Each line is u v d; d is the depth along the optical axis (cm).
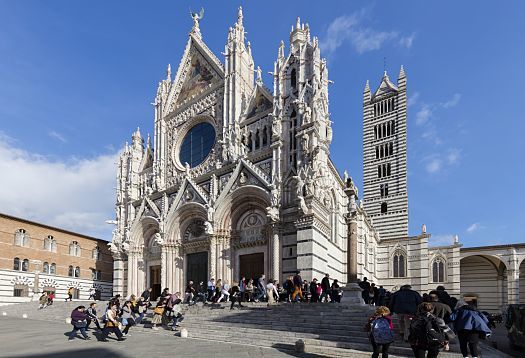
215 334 2502
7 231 5953
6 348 2128
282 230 3722
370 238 6612
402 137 7931
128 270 5316
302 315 2570
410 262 6838
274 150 3925
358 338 1995
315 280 3084
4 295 5772
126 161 5947
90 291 6644
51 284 6397
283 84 4103
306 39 4084
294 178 3669
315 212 3509
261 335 2292
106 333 2380
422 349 1284
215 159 4700
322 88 3903
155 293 5094
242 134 4491
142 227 5359
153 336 2575
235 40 4738
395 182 7844
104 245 7425
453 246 6619
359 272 5434
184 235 4791
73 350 2042
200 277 4525
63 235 6750
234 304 3161
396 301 1727
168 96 5591
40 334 2719
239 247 4166
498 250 6388
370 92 8681
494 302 6694
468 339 1585
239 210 4219
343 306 2522
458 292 6431
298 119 3844
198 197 4575
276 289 3347
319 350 1850
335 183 4750
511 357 1877
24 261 6116
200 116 5047
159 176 5350
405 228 7512
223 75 4834
